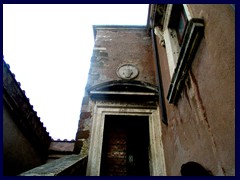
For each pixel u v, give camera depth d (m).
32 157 6.40
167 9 5.25
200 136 3.03
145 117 5.87
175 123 4.32
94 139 5.28
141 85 6.10
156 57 6.39
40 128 6.81
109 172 5.27
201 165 2.98
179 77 3.78
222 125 2.40
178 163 4.05
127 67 7.11
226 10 2.36
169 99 4.38
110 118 5.95
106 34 8.34
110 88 6.14
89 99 6.11
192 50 3.24
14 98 5.07
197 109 3.14
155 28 6.02
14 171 5.41
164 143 5.16
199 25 2.96
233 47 2.18
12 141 5.17
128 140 6.02
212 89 2.67
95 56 7.43
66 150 7.57
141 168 5.62
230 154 2.22
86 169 4.77
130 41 8.09
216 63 2.56
